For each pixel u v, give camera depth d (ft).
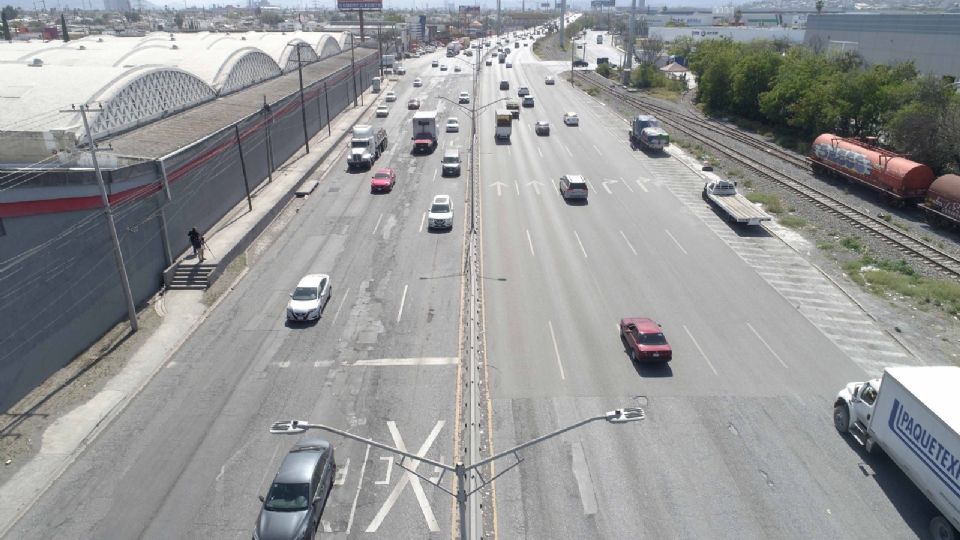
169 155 132.98
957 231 148.46
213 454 81.51
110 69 172.76
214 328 113.19
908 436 70.54
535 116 297.53
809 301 120.16
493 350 104.17
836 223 157.17
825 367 98.89
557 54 598.34
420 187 193.36
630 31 404.57
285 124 221.25
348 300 122.42
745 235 152.76
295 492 68.90
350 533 69.21
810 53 294.66
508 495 74.23
